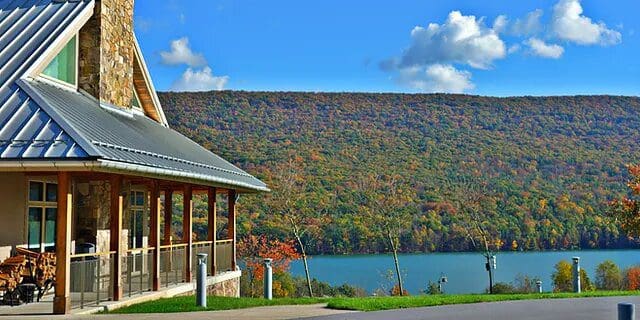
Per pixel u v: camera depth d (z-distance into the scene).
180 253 20.19
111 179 15.45
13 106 14.49
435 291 42.59
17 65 16.19
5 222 17.06
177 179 17.23
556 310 16.06
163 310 14.88
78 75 19.20
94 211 19.81
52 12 18.67
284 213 52.22
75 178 16.69
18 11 18.95
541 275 46.91
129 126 18.44
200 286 15.68
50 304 15.23
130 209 22.88
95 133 14.39
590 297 19.67
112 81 20.28
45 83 17.06
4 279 14.80
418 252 55.25
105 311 14.59
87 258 18.66
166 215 21.44
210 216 22.75
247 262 41.88
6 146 13.21
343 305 16.23
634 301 18.28
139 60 22.89
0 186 17.00
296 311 15.18
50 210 18.77
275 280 41.81
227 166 23.75
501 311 15.89
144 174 14.95
